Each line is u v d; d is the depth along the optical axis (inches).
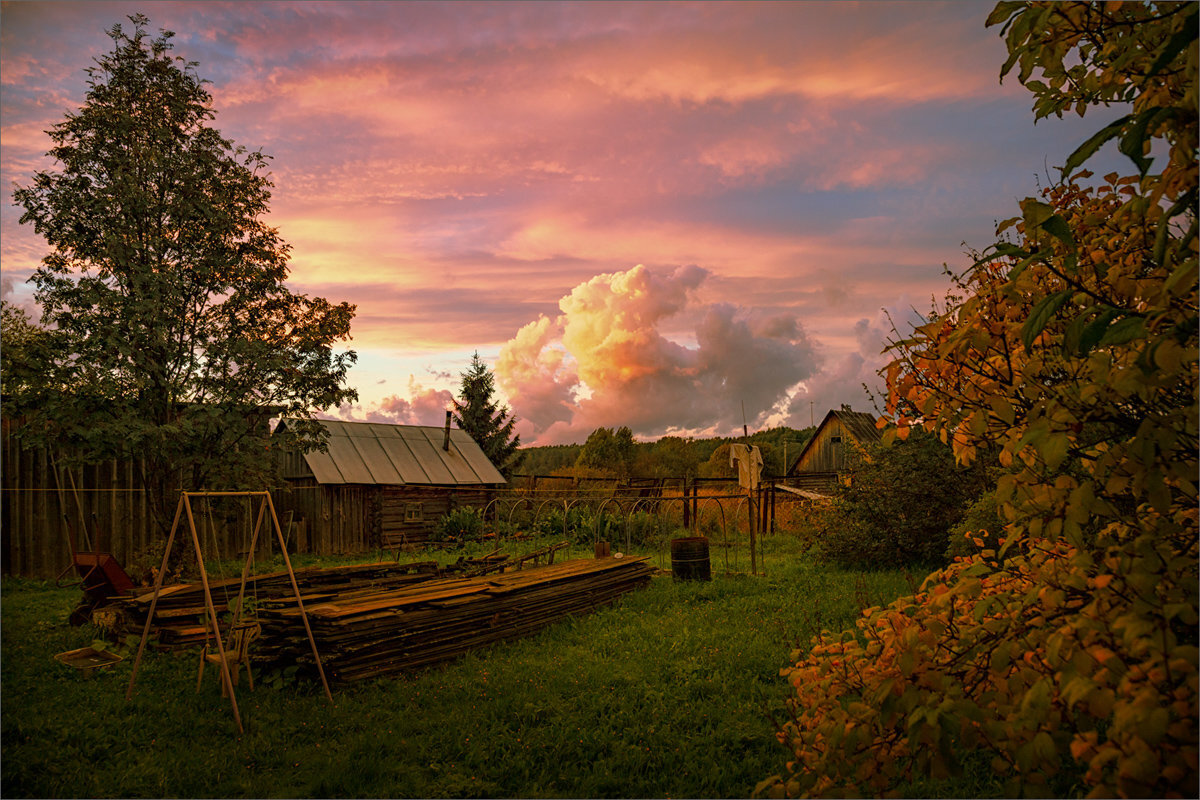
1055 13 93.1
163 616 345.1
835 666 117.0
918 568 524.7
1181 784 69.2
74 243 498.0
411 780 195.2
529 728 228.4
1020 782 82.2
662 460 2586.1
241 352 546.6
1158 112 78.8
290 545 808.3
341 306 605.0
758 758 198.1
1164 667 72.3
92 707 253.0
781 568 584.1
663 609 428.8
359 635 281.9
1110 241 104.5
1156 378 77.0
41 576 606.9
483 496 1008.2
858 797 99.1
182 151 548.7
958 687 94.4
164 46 553.0
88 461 515.2
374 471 890.1
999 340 106.7
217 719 242.4
